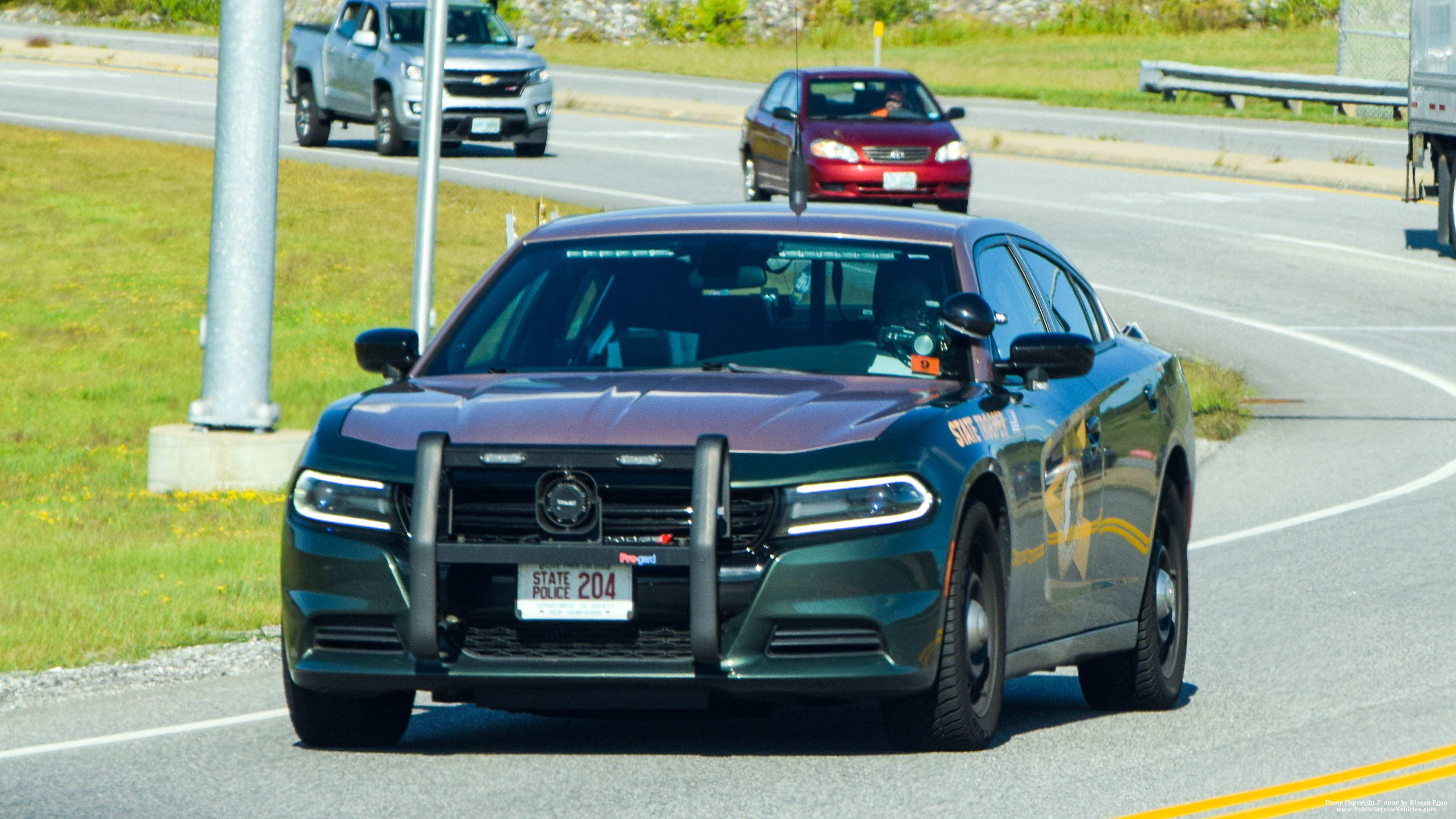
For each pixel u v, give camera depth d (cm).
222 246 4362
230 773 2019
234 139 4331
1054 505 2159
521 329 2206
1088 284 2639
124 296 6675
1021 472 2077
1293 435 5081
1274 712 2347
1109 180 9894
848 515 1855
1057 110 12569
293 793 1919
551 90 10181
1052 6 19975
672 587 1841
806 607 1838
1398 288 7288
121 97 12662
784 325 2169
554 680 1859
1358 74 13812
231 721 2314
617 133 11644
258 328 4381
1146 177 10056
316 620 1927
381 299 6631
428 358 2203
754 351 2139
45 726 2309
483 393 2025
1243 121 12106
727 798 1867
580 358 2159
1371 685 2494
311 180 8881
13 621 2841
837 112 8400
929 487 1883
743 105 12838
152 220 7869
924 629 1872
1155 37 19038
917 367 2123
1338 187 9769
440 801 1867
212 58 15688
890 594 1852
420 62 9931
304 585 1928
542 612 1855
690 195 8962
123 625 2823
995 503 2041
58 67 14900
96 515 3878
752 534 1855
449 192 8700
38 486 4347
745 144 8838
